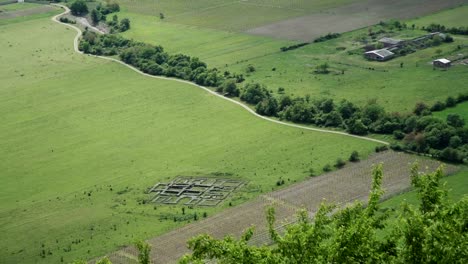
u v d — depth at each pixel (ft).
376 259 356.59
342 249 353.92
